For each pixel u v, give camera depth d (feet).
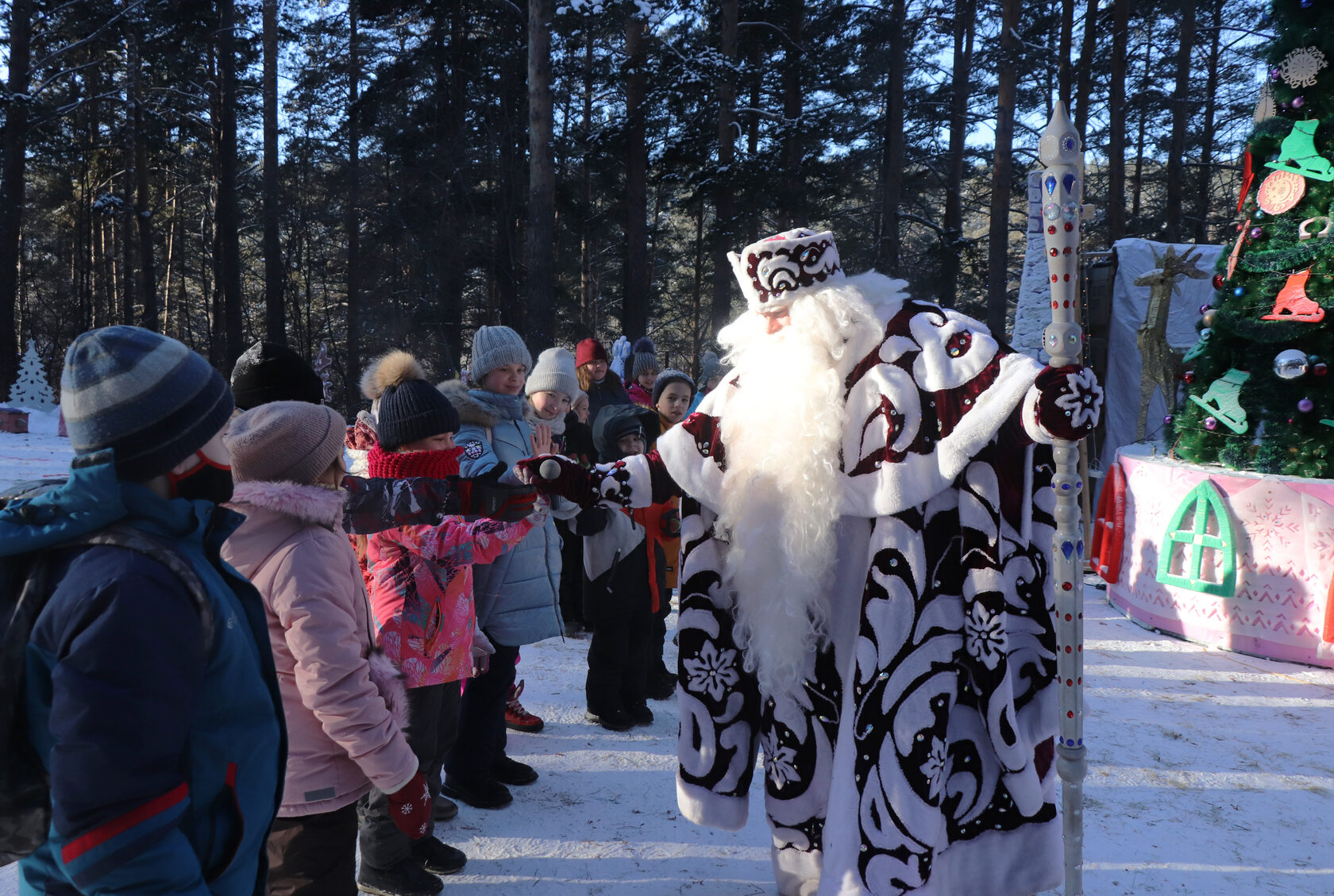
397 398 7.94
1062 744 7.00
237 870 4.00
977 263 80.43
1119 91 70.13
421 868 8.16
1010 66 65.62
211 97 92.38
